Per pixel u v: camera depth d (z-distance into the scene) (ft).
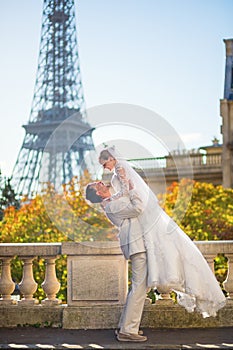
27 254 36.35
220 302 31.73
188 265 31.35
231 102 184.75
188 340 31.86
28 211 58.18
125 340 31.58
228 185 181.27
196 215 68.13
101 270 35.22
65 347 30.83
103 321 34.96
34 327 35.73
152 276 30.32
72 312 35.14
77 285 35.27
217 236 63.52
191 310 32.81
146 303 35.45
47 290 36.45
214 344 30.96
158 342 31.37
